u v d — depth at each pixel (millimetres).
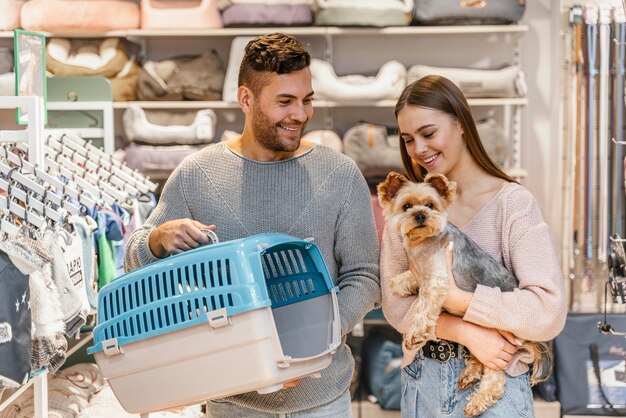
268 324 1591
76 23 4129
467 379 1854
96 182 3039
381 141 4031
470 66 4551
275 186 1953
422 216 1811
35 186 2264
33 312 2166
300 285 1857
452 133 1902
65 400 3193
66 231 2594
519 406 1852
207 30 4184
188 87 4172
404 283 1927
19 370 2037
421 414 1929
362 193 2008
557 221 4402
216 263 1620
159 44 4555
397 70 4148
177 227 1782
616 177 4125
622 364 3906
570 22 4168
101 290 1763
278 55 1825
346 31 4156
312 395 1923
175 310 1639
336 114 4559
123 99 4215
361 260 1974
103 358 1726
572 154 4191
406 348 1869
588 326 3941
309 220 1943
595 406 3896
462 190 1965
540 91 4539
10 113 3871
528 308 1774
